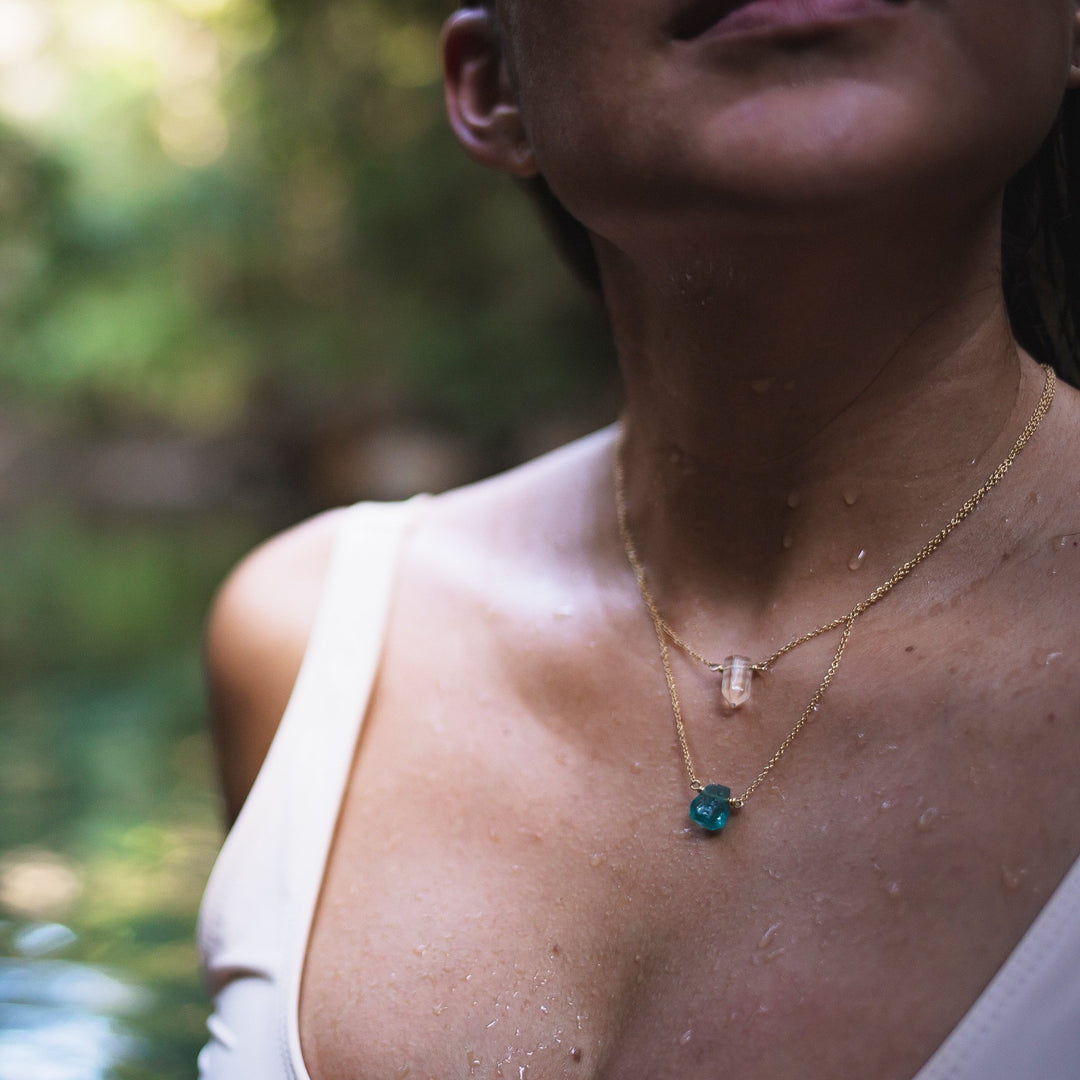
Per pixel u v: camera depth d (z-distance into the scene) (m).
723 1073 0.45
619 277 0.54
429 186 4.38
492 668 0.55
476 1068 0.48
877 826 0.47
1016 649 0.48
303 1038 0.50
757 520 0.52
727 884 0.48
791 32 0.45
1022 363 0.52
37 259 5.65
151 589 3.44
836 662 0.50
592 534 0.57
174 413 7.55
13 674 2.29
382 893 0.52
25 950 1.00
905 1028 0.44
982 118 0.45
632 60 0.46
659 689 0.52
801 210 0.46
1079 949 0.43
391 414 5.64
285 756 0.56
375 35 4.62
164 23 5.81
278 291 5.77
